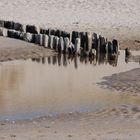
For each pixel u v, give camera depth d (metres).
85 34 66.25
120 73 47.75
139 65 55.16
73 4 109.12
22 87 40.94
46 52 64.12
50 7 106.44
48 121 30.27
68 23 91.56
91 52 63.59
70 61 58.78
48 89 40.25
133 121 29.86
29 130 27.88
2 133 27.11
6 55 58.66
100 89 40.22
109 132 27.16
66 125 29.11
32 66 52.97
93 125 28.97
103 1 112.25
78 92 39.06
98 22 93.44
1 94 38.12
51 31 72.06
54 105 34.69
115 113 32.16
